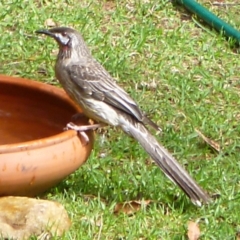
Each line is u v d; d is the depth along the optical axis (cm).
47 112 1165
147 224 1077
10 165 998
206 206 1116
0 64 1472
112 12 1656
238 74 1530
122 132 1312
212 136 1336
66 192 1125
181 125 1355
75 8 1647
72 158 1055
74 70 1158
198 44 1608
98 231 1046
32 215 1002
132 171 1210
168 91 1446
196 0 1759
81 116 1160
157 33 1608
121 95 1149
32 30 1568
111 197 1134
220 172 1212
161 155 1123
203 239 1054
